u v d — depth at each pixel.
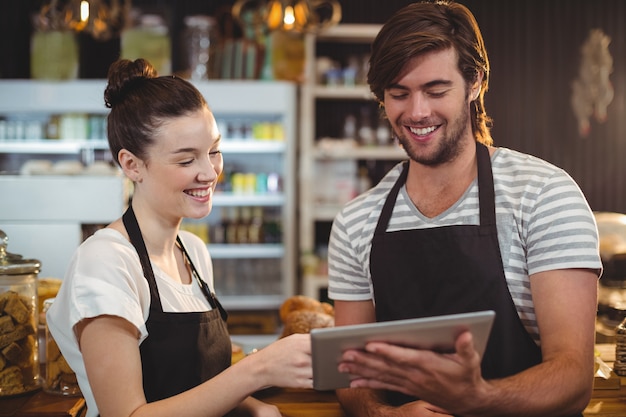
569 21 5.50
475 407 1.36
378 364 1.33
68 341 1.59
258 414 1.71
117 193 3.89
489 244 1.62
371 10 5.55
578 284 1.53
